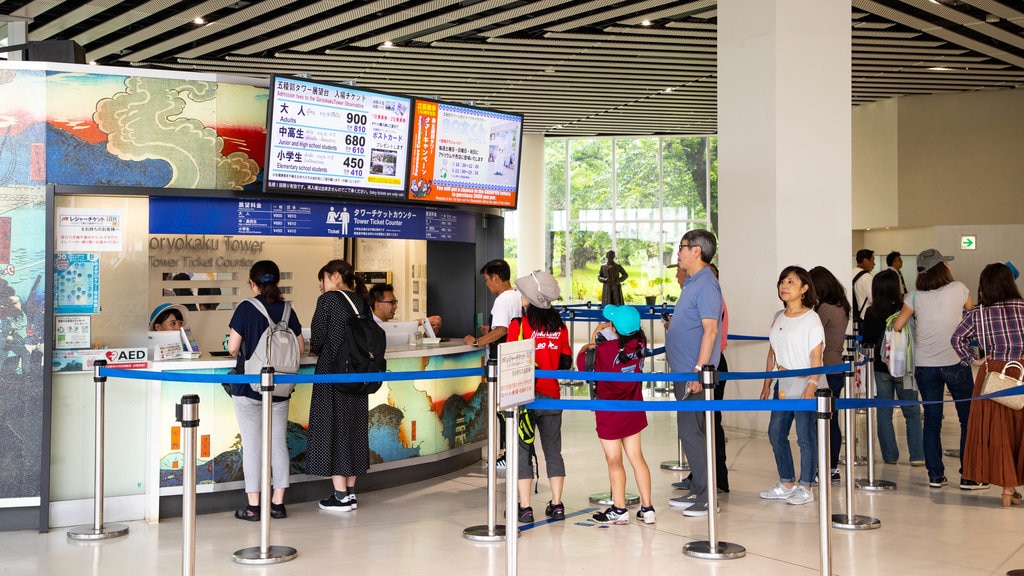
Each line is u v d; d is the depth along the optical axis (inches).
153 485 252.4
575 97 749.9
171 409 255.3
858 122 757.3
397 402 294.2
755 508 263.1
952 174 701.9
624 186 1035.3
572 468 323.9
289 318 255.8
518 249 933.8
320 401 259.0
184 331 268.8
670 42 556.4
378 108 302.0
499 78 672.4
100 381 237.9
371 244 396.2
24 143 246.5
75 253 253.9
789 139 388.8
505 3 472.4
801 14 389.7
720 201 410.3
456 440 316.8
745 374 253.6
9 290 243.6
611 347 241.1
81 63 278.1
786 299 267.4
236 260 364.2
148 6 469.4
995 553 217.3
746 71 398.6
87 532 237.0
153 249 345.4
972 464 267.6
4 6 466.6
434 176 324.5
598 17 498.6
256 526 246.2
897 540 229.0
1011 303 258.7
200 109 269.9
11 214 244.5
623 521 246.7
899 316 301.9
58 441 248.5
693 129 946.1
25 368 244.5
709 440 215.8
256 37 556.1
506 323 285.1
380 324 301.1
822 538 181.9
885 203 727.7
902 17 485.1
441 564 210.7
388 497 280.8
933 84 666.8
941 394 291.3
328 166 290.8
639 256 1033.5
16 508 244.4
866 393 314.5
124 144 258.7
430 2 473.4
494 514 229.8
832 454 303.4
